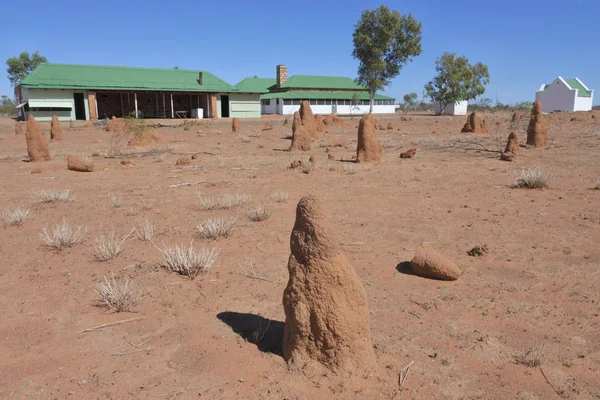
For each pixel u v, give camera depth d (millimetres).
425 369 3510
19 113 54688
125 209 9016
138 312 4602
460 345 3861
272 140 25484
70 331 4234
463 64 61531
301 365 3486
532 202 9023
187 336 4086
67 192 10086
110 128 32594
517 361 3627
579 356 3680
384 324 4238
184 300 4859
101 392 3301
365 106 71938
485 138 23047
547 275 5352
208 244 6746
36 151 16500
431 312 4488
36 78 44469
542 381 3359
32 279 5492
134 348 3908
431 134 28125
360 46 58844
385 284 5203
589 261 5746
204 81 52906
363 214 8406
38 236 7246
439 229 7324
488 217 7977
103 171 14523
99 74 48062
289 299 3541
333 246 3410
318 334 3430
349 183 11547
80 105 48188
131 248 6625
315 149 20516
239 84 74938
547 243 6492
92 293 5062
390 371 3482
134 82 48531
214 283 5297
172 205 9383
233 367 3564
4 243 6902
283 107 65500
